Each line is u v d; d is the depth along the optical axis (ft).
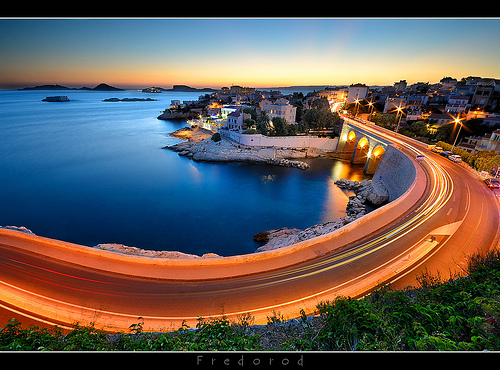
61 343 21.53
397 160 151.74
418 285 49.90
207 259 61.67
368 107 332.39
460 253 60.23
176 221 136.98
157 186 188.85
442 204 88.22
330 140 272.51
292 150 263.90
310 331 25.84
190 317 45.47
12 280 55.93
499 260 31.24
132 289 53.52
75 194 172.55
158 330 42.52
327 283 53.16
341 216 140.36
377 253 62.75
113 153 280.31
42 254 65.77
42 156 264.72
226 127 321.32
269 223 134.21
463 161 137.18
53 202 160.25
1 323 44.78
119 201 162.71
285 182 195.62
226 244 114.32
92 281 56.08
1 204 155.33
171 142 336.08
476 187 102.58
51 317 46.32
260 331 29.43
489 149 149.59
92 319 45.62
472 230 70.44
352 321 21.24
